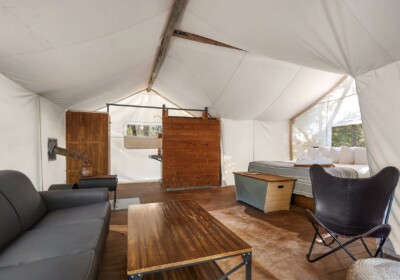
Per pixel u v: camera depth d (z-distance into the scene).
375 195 1.97
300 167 3.64
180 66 4.43
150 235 1.52
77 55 2.41
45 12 1.59
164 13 2.53
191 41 3.53
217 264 1.89
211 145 5.72
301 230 2.69
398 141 1.90
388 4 1.45
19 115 2.66
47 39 1.91
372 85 2.07
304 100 5.64
